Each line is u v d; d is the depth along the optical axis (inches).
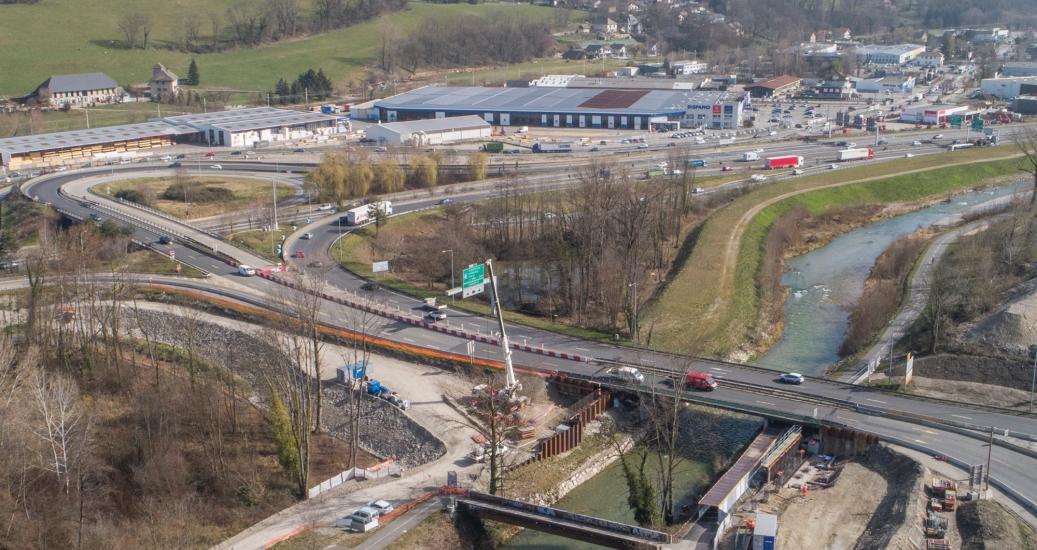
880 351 6565.0
